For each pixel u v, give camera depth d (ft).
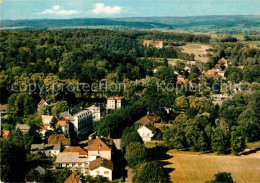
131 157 493.36
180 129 601.21
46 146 541.75
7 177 435.53
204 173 500.33
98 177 455.22
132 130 598.75
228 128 606.14
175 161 544.21
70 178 421.18
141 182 417.69
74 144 590.14
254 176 495.00
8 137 544.21
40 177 425.69
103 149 505.66
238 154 582.76
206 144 579.48
